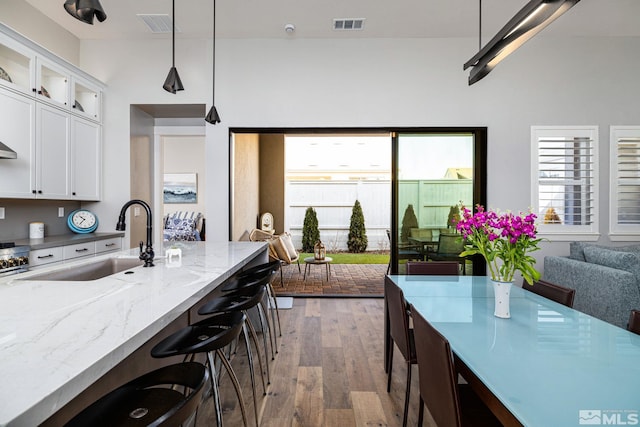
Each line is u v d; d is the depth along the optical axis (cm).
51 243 312
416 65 418
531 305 186
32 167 315
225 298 203
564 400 93
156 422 69
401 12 363
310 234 870
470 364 114
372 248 905
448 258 422
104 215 423
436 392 118
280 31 402
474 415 130
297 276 577
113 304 122
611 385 101
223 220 421
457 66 417
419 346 137
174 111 455
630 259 283
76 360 77
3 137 287
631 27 394
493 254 168
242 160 552
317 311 381
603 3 346
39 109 322
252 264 334
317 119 420
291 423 185
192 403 81
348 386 223
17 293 136
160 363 178
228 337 131
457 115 417
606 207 417
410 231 421
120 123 422
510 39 202
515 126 417
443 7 354
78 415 96
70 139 364
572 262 325
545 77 416
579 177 418
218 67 420
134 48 421
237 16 370
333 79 420
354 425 184
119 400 104
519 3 346
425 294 208
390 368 216
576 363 116
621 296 269
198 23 384
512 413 87
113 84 421
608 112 417
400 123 419
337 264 698
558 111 417
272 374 238
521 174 417
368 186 908
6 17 321
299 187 911
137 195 442
